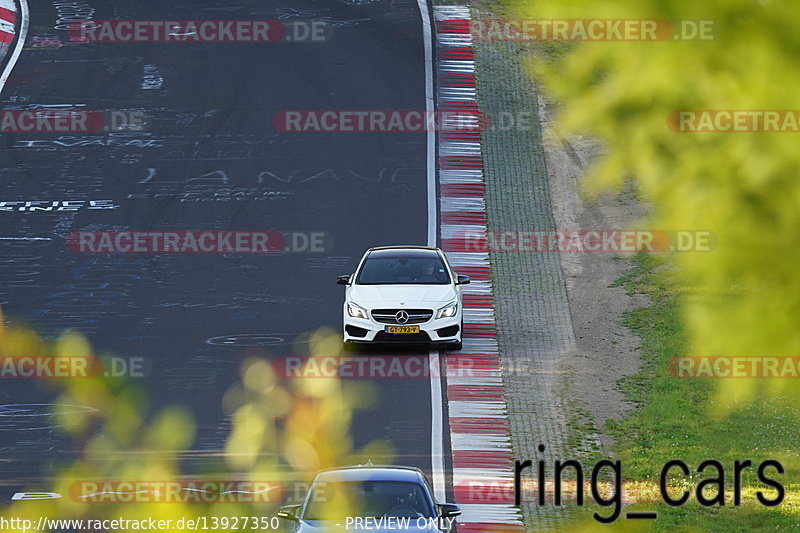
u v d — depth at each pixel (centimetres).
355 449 6750
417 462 6631
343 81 14012
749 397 1312
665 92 1197
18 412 7300
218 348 8669
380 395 7650
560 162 12544
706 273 1266
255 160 12500
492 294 9950
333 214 11475
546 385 8031
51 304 9638
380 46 14788
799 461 6438
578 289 10075
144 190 11875
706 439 6956
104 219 11319
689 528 5197
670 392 7856
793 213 1207
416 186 12031
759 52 1170
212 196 11788
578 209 11606
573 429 7250
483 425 7250
